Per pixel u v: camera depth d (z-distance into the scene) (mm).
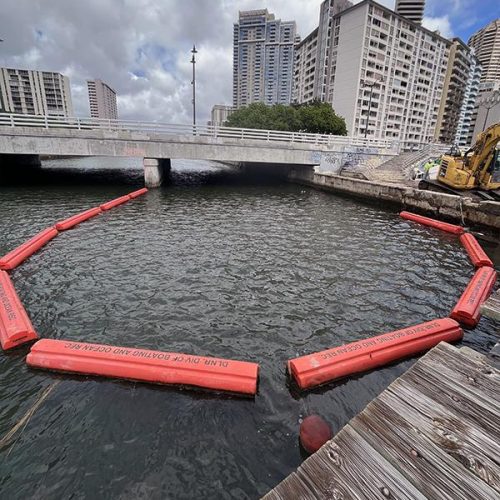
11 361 5793
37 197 22109
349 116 85062
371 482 3006
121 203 21297
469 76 115125
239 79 169500
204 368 5203
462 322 7465
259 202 23578
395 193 21594
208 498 3629
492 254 13438
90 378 5344
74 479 3807
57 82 117438
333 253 12516
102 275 9797
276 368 5852
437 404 3963
